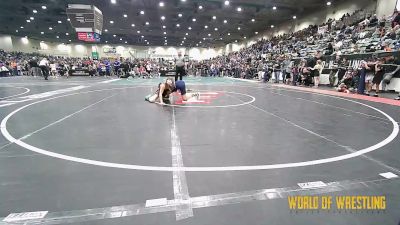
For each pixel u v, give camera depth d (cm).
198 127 471
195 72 3281
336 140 394
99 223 185
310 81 1492
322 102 822
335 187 242
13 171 272
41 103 764
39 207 205
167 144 367
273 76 1888
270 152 336
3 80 1856
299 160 308
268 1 2203
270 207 208
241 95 1017
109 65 2706
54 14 2784
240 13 2662
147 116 572
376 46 1218
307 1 2206
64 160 303
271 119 550
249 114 607
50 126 473
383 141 390
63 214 195
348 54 1334
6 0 2248
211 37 4675
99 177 258
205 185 243
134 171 273
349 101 847
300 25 2950
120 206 207
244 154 327
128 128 460
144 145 362
